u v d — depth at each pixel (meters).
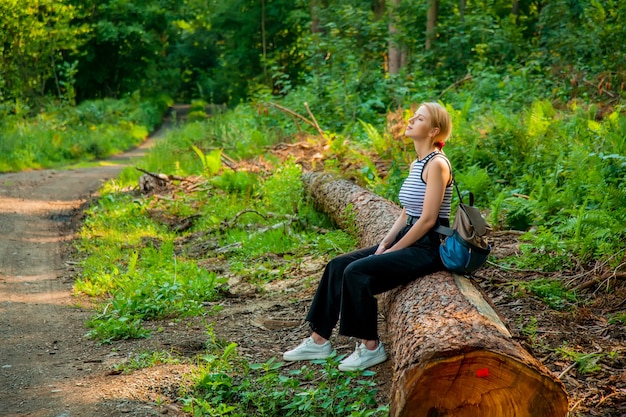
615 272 5.41
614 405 3.75
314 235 8.49
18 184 14.63
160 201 11.68
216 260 8.12
